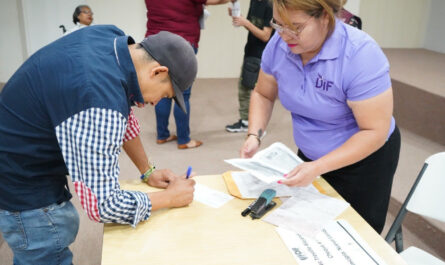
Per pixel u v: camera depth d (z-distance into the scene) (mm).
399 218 1490
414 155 2926
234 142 3465
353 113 1272
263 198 1260
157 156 3154
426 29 4980
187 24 2979
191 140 3365
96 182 981
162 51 1045
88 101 928
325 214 1230
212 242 1088
